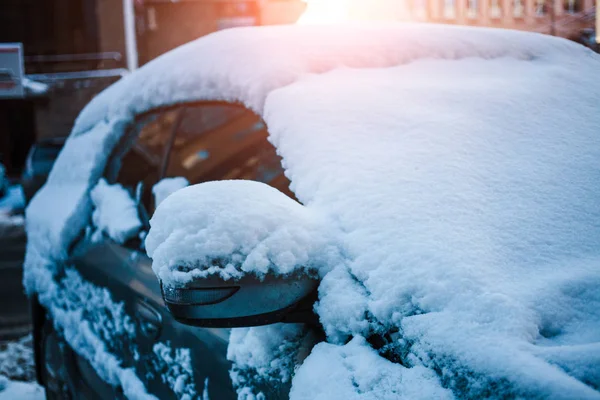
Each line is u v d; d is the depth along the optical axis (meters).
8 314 6.44
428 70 2.31
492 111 2.03
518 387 1.15
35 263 3.27
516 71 2.39
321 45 2.31
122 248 2.58
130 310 2.34
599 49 4.64
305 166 1.84
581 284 1.41
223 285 1.46
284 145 1.94
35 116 19.84
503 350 1.22
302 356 1.55
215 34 2.67
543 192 1.71
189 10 19.66
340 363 1.43
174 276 1.47
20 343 5.31
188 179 2.49
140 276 2.33
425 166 1.76
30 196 7.07
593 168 1.82
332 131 1.91
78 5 20.12
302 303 1.55
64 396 3.03
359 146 1.84
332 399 1.38
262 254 1.49
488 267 1.44
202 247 1.47
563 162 1.84
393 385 1.32
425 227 1.55
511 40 2.58
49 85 19.69
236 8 19.02
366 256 1.52
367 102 2.01
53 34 20.23
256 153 2.17
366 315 1.45
